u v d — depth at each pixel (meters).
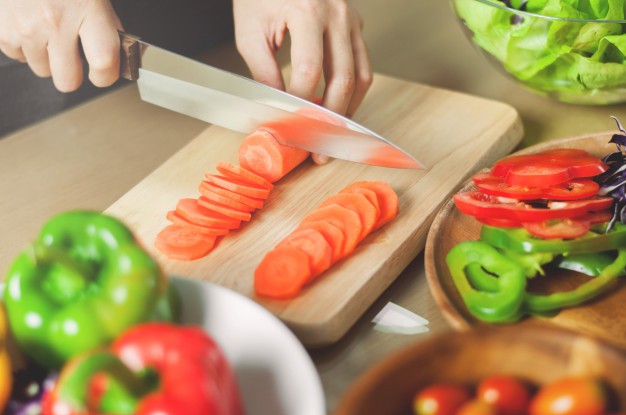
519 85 1.39
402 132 1.34
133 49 1.25
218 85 1.21
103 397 0.70
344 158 1.19
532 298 0.95
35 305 0.80
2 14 1.29
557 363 0.74
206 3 1.83
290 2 1.28
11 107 1.70
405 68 1.60
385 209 1.11
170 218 1.12
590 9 1.27
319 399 0.78
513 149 1.34
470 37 1.38
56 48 1.26
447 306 0.94
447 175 1.22
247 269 1.06
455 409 0.73
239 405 0.76
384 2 1.84
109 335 0.79
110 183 1.30
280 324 0.86
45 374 0.84
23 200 1.27
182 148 1.32
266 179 1.22
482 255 0.99
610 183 1.07
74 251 0.84
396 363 0.72
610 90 1.30
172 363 0.70
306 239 1.03
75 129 1.44
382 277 1.04
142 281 0.79
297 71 1.23
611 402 0.72
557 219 0.99
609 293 0.98
